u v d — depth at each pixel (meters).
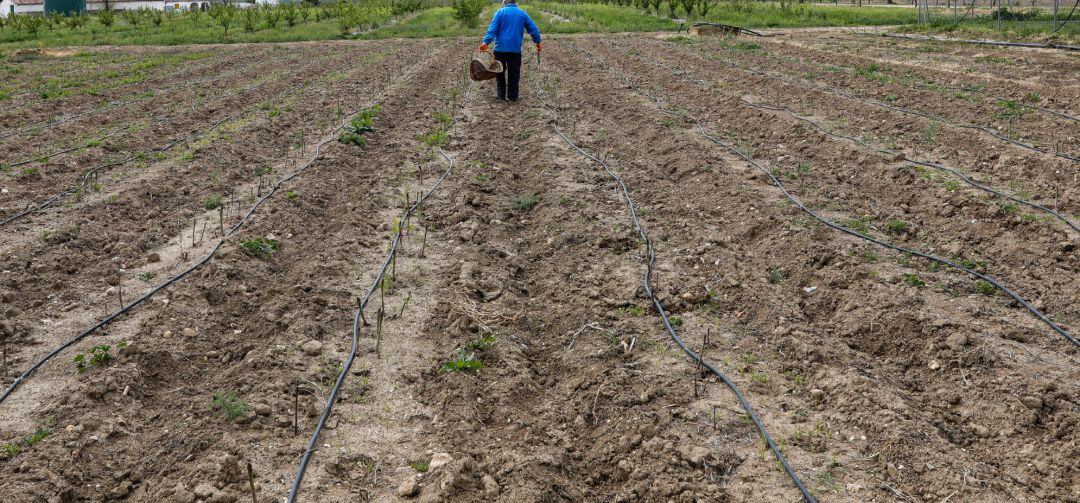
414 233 7.05
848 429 4.20
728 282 5.91
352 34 31.47
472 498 3.66
